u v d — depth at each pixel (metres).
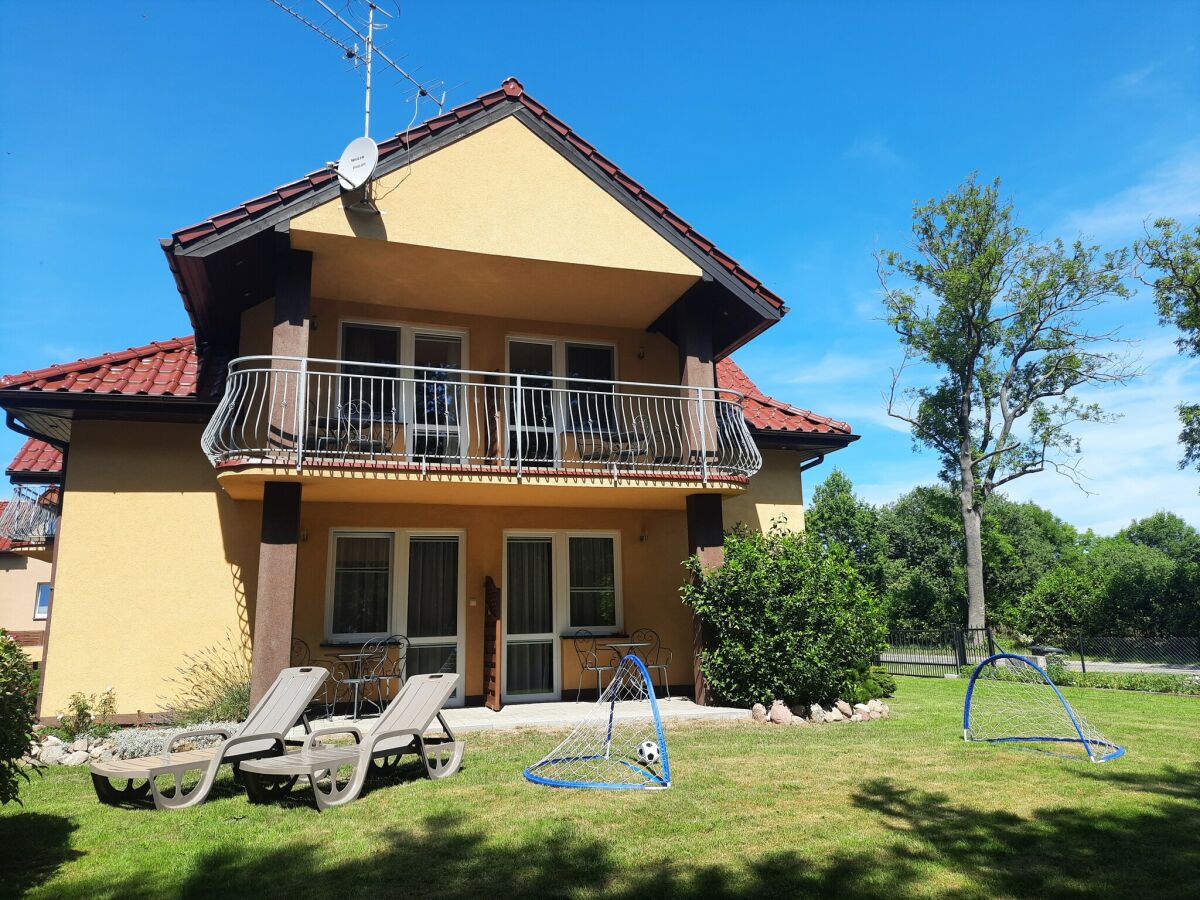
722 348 12.26
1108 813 5.18
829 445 12.59
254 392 8.88
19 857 4.44
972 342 28.38
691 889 3.87
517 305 11.21
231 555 9.75
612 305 11.29
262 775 5.68
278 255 9.02
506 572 11.16
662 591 11.70
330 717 9.15
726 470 10.37
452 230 9.30
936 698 12.21
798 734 8.22
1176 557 30.33
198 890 3.91
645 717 9.13
